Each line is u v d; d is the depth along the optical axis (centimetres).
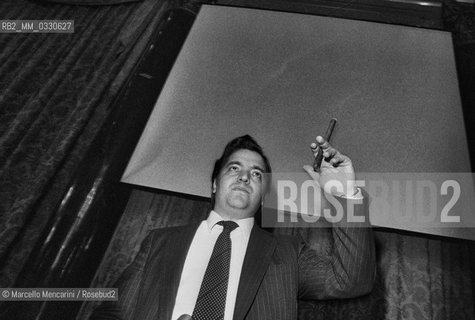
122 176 190
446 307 176
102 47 262
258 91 213
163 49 246
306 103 206
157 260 109
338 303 180
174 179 188
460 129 195
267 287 100
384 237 196
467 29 254
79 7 289
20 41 271
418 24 262
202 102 211
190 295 100
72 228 183
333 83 214
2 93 241
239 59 228
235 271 105
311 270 111
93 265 188
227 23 246
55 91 237
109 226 199
